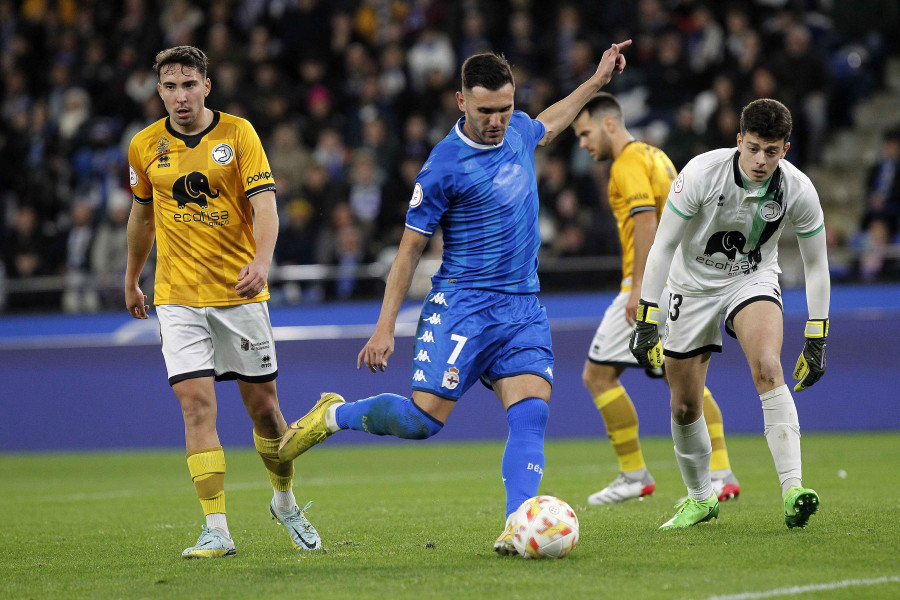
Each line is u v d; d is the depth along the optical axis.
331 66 63.00
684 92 56.31
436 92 57.50
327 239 51.00
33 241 54.31
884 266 45.34
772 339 17.94
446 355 16.03
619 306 24.84
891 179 50.69
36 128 62.28
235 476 34.41
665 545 16.58
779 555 15.28
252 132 17.83
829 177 58.91
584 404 45.78
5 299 50.97
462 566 15.16
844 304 45.19
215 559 16.78
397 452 42.94
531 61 59.38
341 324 47.38
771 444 17.86
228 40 60.88
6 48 69.25
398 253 16.23
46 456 45.38
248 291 16.88
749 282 18.58
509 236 16.27
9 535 20.89
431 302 16.47
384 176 54.59
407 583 13.95
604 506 23.94
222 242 17.67
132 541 19.59
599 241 47.62
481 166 16.09
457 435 47.56
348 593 13.38
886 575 13.70
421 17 61.94
